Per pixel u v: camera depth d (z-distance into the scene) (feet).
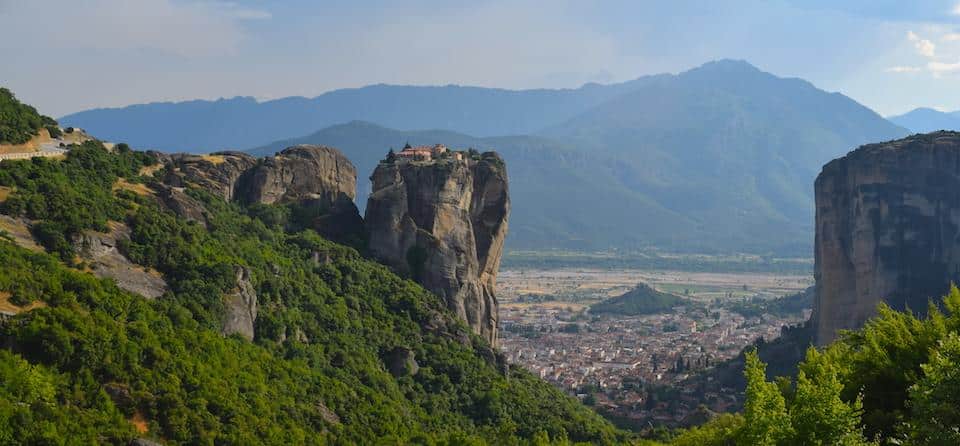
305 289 485.56
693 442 379.55
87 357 318.24
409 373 485.15
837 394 237.04
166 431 319.68
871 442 242.58
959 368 224.33
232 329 411.75
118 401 317.42
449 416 470.80
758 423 238.27
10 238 365.81
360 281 529.86
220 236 476.95
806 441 234.58
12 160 419.95
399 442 396.16
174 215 469.16
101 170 470.80
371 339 489.26
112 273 388.16
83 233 390.21
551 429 492.54
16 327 312.29
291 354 433.89
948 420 220.64
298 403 387.14
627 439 520.01
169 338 354.33
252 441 334.85
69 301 338.13
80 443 289.53
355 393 426.10
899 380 266.98
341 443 379.76
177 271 415.64
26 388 293.43
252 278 451.53
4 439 275.80
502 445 440.86
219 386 351.05
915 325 288.30
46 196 402.72
